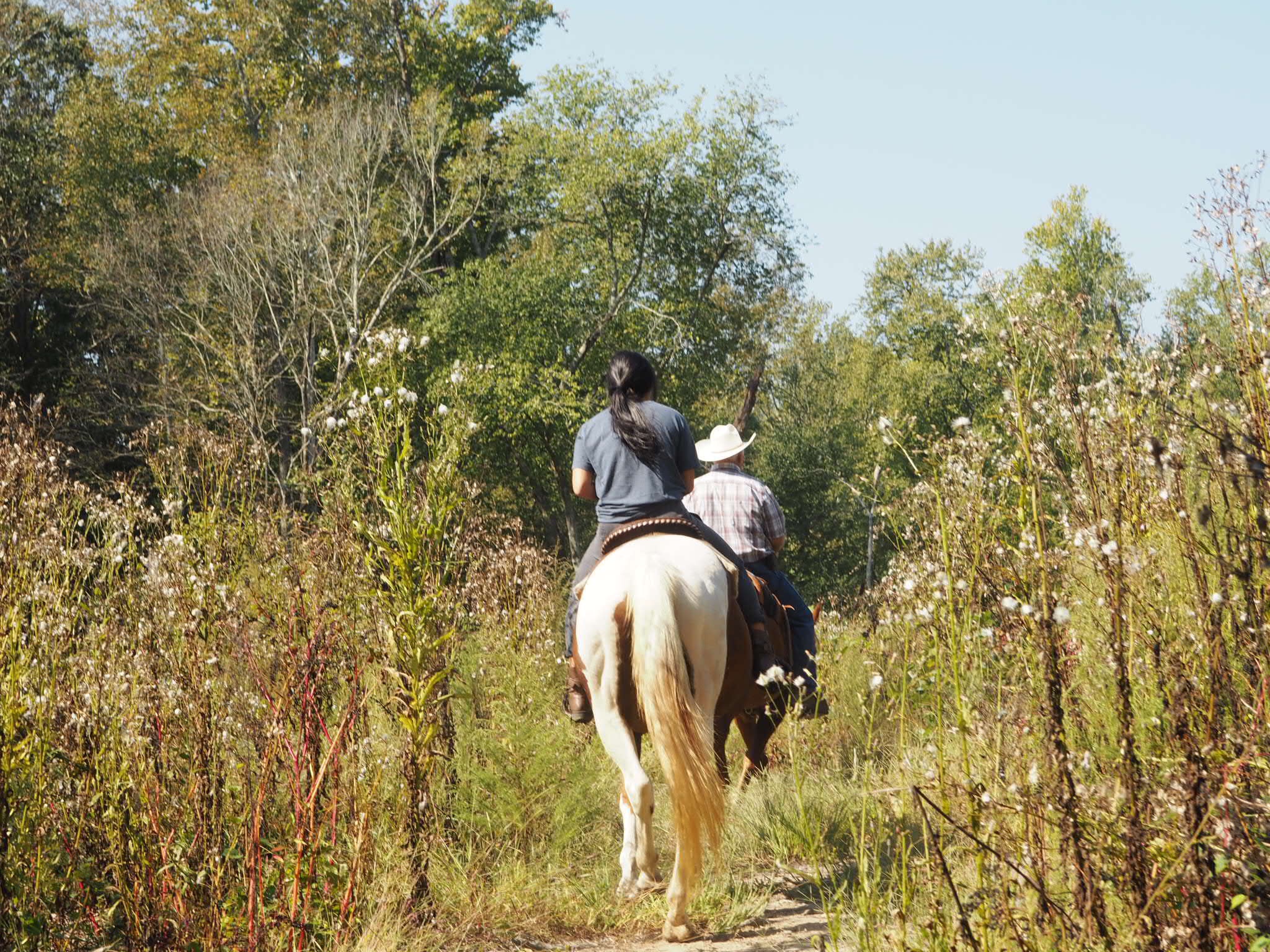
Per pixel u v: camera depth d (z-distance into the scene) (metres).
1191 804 5.23
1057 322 6.72
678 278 59.75
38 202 60.72
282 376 56.91
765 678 6.67
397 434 9.05
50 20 60.38
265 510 14.21
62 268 59.16
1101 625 7.07
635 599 8.32
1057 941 5.52
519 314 55.66
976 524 6.30
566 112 58.75
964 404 68.38
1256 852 5.31
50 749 7.88
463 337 55.81
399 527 8.67
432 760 8.95
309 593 9.27
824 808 11.17
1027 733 5.98
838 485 89.56
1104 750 7.06
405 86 66.75
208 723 8.06
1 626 8.20
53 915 7.37
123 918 7.64
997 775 5.83
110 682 7.97
